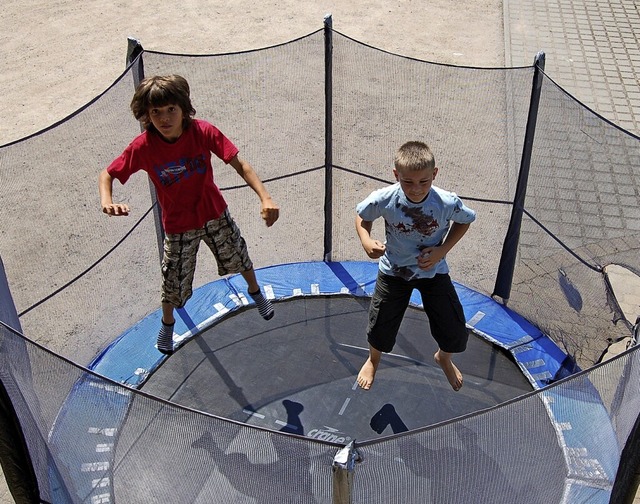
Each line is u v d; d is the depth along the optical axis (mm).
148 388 3893
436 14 9227
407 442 2029
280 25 8906
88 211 4355
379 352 3590
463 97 6047
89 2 9688
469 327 4266
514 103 5707
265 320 4309
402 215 3199
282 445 2062
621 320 3746
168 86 3148
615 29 8891
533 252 4266
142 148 3355
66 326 4090
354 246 5047
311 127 6027
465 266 4777
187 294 3807
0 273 3172
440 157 5512
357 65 6379
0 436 2496
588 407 2408
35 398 2471
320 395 3832
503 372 3986
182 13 9297
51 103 7262
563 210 4293
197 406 3787
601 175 4207
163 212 3613
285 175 5031
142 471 2367
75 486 2566
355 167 5535
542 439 2355
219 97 6152
